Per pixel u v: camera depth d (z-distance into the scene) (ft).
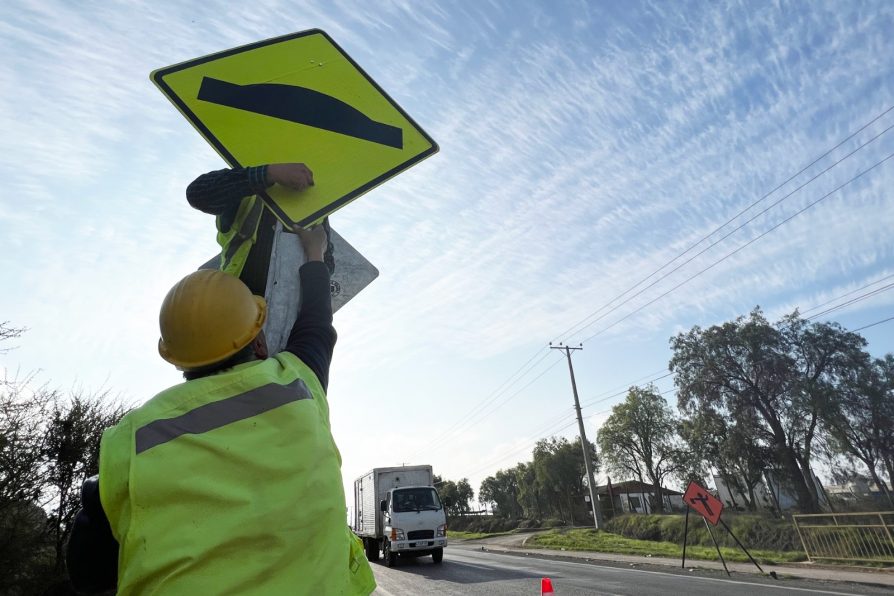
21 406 26.99
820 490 82.74
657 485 128.06
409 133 6.16
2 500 25.53
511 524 166.40
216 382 3.11
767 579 36.42
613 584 35.22
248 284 5.16
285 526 2.72
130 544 2.63
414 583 39.47
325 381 4.08
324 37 6.28
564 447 173.68
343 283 6.41
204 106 5.49
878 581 32.73
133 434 2.91
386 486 62.59
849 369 80.23
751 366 87.20
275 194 5.11
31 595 27.63
